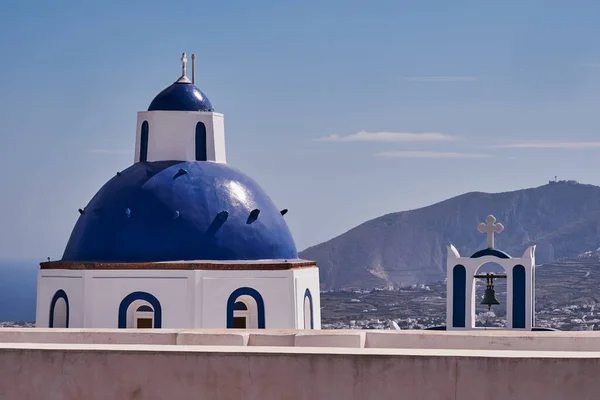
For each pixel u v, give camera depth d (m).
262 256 53.06
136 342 26.92
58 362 22.52
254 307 52.16
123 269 51.56
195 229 52.50
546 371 21.59
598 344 25.89
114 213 53.19
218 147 56.16
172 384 22.31
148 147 55.56
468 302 48.66
